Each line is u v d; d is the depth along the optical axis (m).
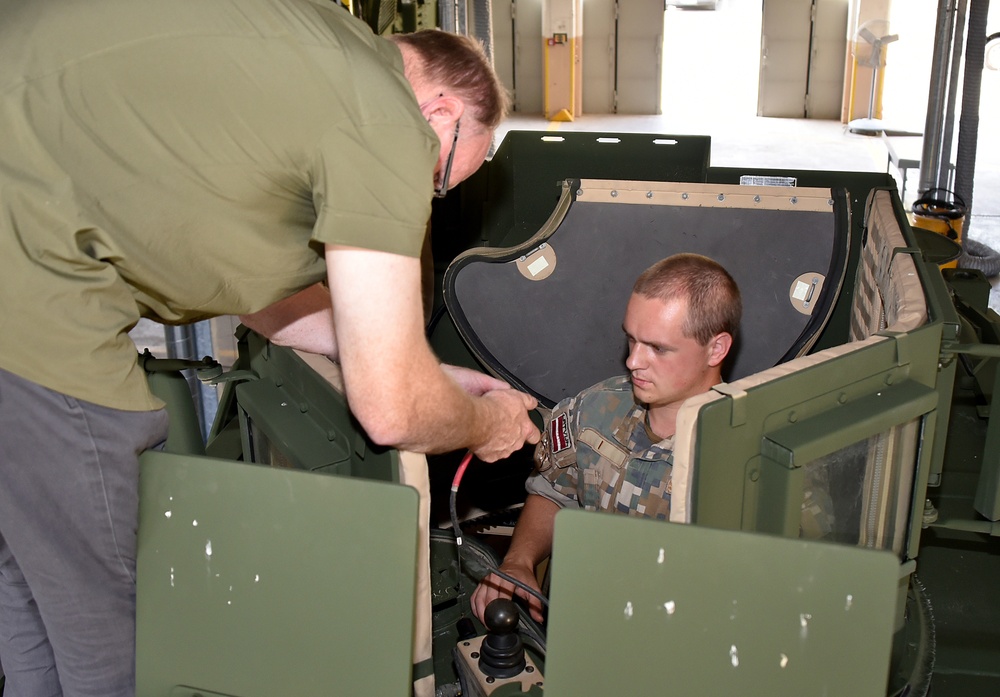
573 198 2.72
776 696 1.24
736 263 2.67
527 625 1.76
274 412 1.77
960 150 6.65
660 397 1.88
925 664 1.85
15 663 1.62
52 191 1.27
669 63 16.45
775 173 2.84
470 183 3.10
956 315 1.76
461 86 1.43
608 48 13.52
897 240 2.15
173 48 1.25
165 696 1.46
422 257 2.64
